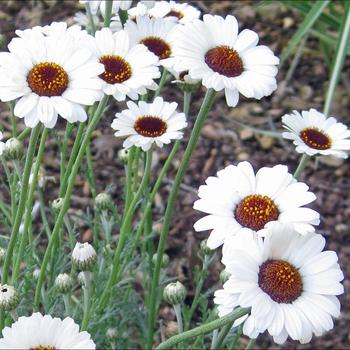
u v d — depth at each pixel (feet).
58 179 2.97
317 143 1.91
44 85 1.61
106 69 1.76
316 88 3.61
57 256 2.09
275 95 3.56
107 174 3.05
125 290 2.39
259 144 3.31
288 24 3.95
